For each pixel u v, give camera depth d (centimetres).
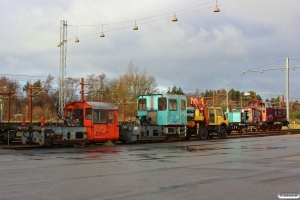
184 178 1142
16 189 976
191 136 3656
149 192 938
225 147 2342
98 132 2555
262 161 1579
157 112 3059
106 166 1417
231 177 1159
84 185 1031
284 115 6034
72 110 2606
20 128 2464
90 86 7656
